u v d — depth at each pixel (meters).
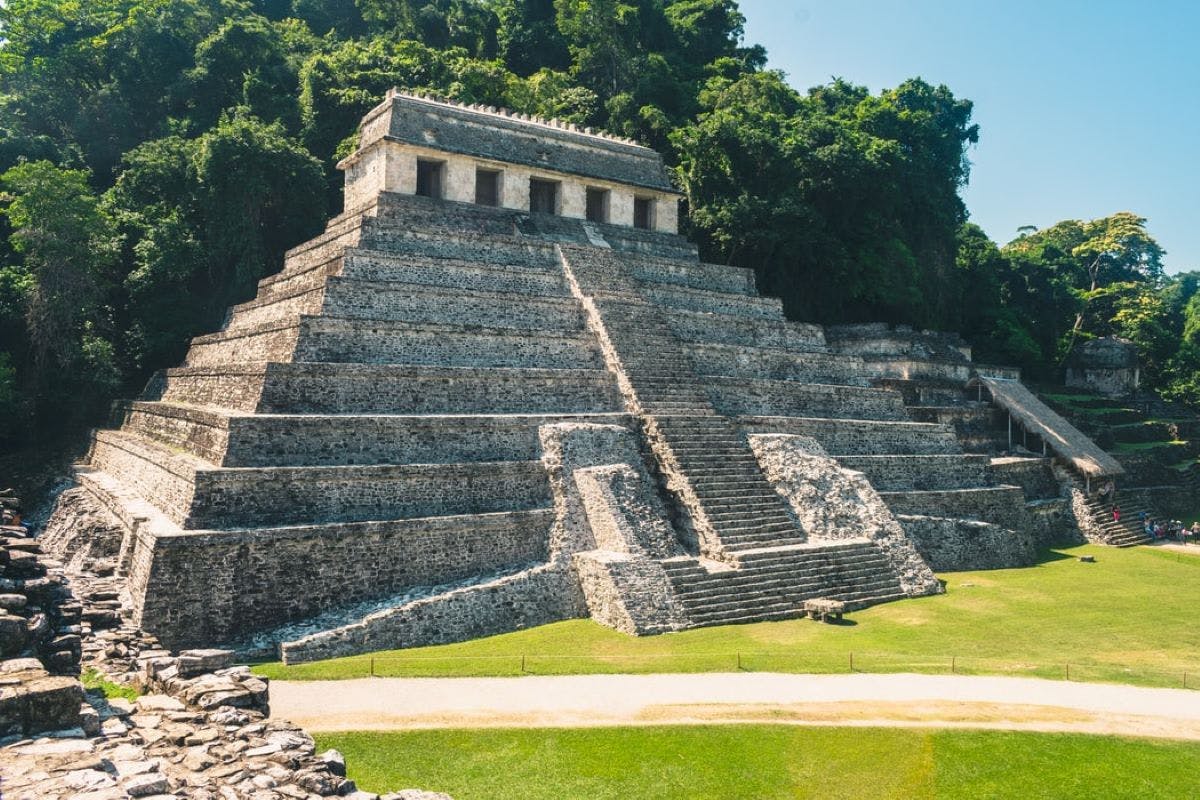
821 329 45.16
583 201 42.38
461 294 32.66
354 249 32.12
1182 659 22.11
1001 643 23.05
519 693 17.66
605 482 26.75
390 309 30.91
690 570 25.25
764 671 19.44
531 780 13.84
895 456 37.41
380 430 25.58
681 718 16.34
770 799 13.62
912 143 68.94
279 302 33.97
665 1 84.50
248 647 20.44
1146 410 71.06
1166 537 45.91
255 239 44.31
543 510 26.36
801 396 38.38
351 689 17.73
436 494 25.39
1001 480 42.97
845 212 57.84
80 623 15.69
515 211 40.06
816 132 57.31
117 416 40.09
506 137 40.59
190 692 12.62
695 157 54.91
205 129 54.03
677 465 29.11
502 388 29.64
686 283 43.50
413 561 23.86
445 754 14.58
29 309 39.41
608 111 66.25
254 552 21.44
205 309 45.34
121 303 45.72
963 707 17.48
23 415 39.16
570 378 31.27
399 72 58.41
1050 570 35.03
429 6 74.56
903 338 53.12
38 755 8.73
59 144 52.94
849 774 14.46
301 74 57.22
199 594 20.56
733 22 80.62
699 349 37.25
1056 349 80.62
